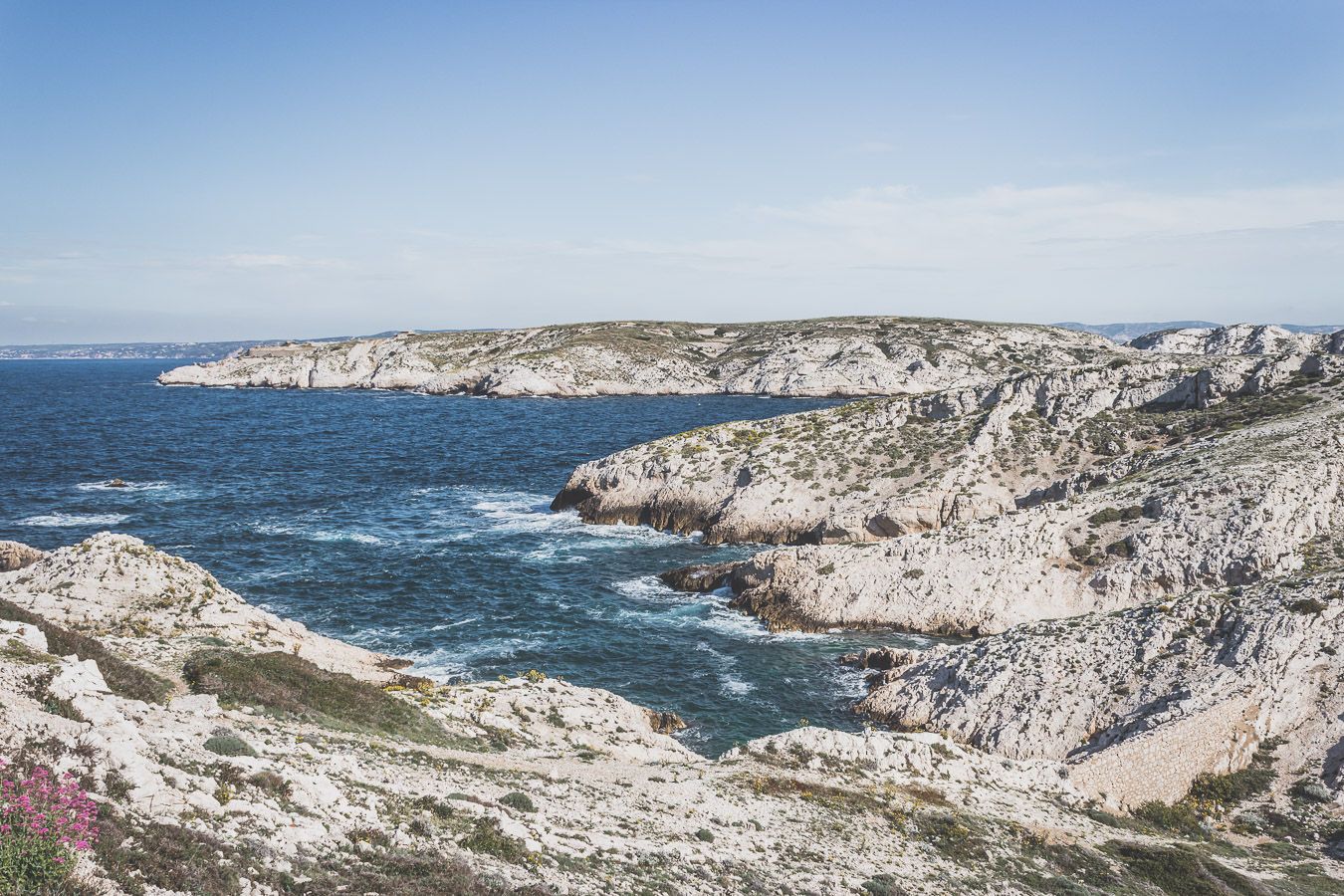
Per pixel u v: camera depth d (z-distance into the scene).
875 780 25.95
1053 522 49.22
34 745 11.30
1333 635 32.31
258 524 66.00
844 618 45.78
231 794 12.90
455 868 12.72
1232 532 42.91
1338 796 26.92
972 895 18.59
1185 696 30.95
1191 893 20.61
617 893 14.10
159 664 24.69
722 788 23.09
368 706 24.30
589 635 44.09
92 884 8.77
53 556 34.00
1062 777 28.09
